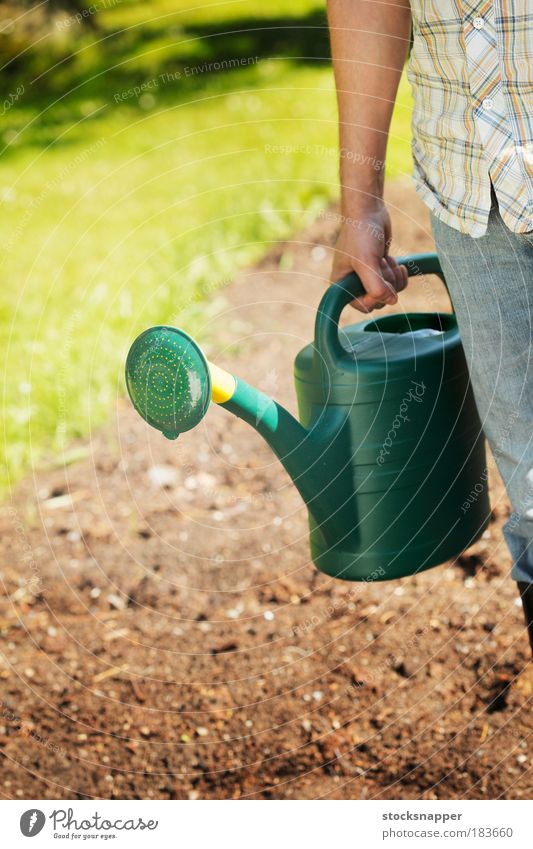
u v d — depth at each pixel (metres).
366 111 1.36
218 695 1.77
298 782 1.57
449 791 1.50
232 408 1.35
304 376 1.43
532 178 1.17
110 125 5.88
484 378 1.29
